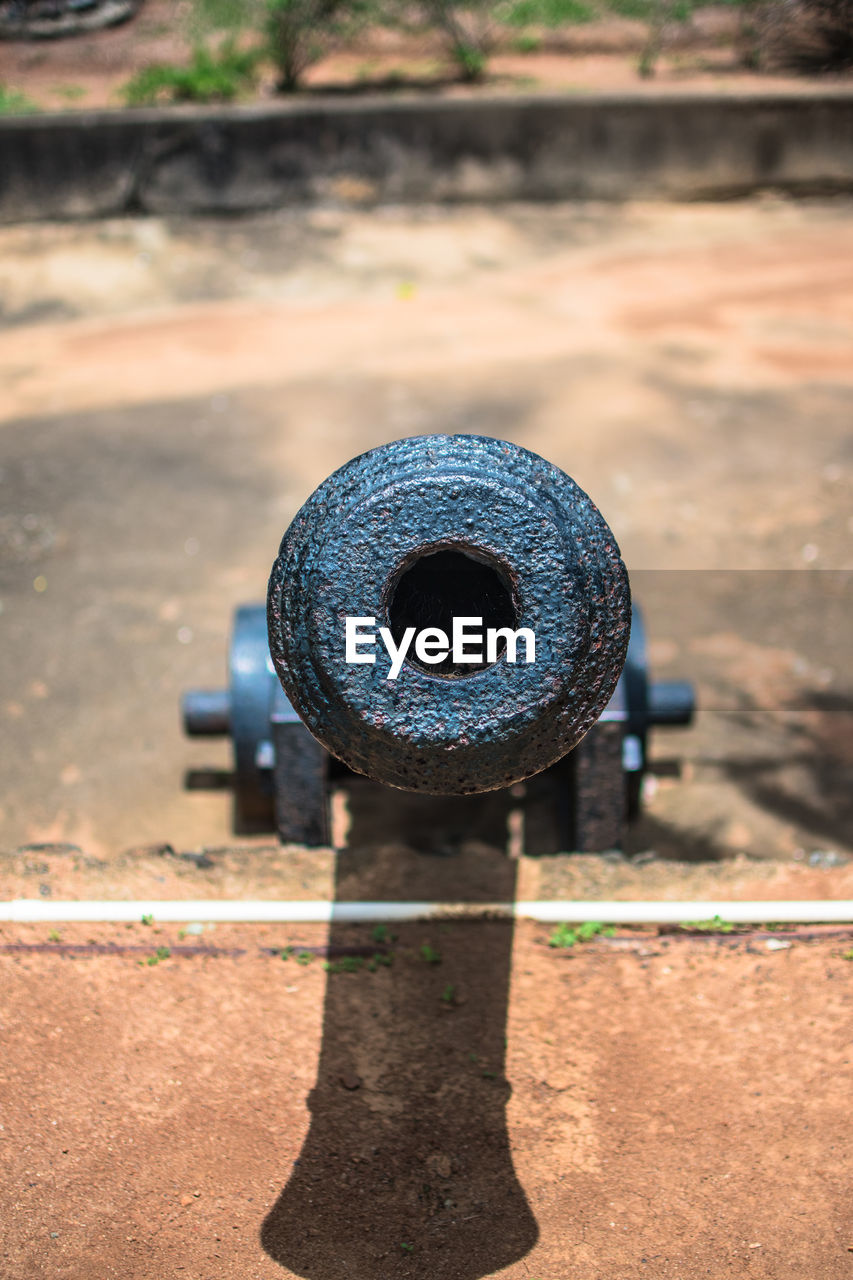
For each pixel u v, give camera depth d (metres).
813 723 3.04
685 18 8.73
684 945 1.96
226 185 6.83
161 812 2.74
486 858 2.13
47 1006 1.85
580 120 7.11
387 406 4.75
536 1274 1.56
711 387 4.94
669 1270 1.56
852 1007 1.86
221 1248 1.58
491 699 1.43
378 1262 1.57
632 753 2.39
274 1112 1.73
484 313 5.78
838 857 2.21
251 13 8.27
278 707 2.19
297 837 2.24
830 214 7.28
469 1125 1.72
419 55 8.35
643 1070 1.79
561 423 4.60
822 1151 1.68
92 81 7.75
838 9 8.09
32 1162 1.66
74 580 3.60
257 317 5.72
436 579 1.47
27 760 2.89
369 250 6.57
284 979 1.91
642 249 6.70
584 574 1.43
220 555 3.75
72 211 6.68
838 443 4.45
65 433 4.51
